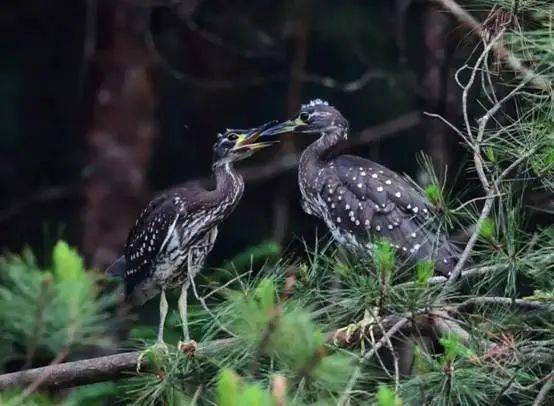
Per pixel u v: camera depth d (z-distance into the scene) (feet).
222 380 17.54
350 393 24.88
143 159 60.59
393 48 61.98
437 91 56.13
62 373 33.32
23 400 21.18
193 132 65.67
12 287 20.07
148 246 40.81
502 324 28.58
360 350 28.22
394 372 27.71
